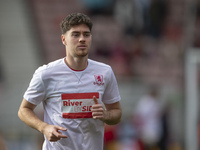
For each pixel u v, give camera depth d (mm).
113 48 46500
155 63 47188
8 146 33969
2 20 52594
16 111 38188
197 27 52500
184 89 41156
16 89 41688
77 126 12266
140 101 38219
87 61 12555
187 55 38312
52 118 12406
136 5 48688
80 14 12062
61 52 50000
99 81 12469
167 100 38625
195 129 35125
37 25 52812
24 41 50531
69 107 12227
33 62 48000
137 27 48594
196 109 35531
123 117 37688
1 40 50500
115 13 51031
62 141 12406
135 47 47375
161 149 34281
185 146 36469
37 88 12281
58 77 12250
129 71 45281
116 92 13172
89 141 12539
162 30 49969
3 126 36750
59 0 55500
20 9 54094
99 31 50594
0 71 44781
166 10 50594
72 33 11891
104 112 12547
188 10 54500
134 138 33938
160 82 45438
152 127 34219
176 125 38750
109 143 32219
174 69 47000
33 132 33594
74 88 12258
